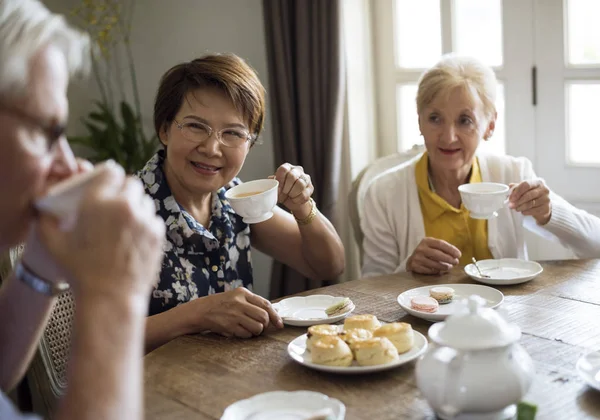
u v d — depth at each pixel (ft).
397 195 7.55
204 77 5.74
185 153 5.81
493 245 7.21
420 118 7.25
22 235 2.81
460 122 7.04
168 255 5.83
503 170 7.52
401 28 9.84
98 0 11.52
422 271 6.19
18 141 2.57
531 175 7.58
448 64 7.10
